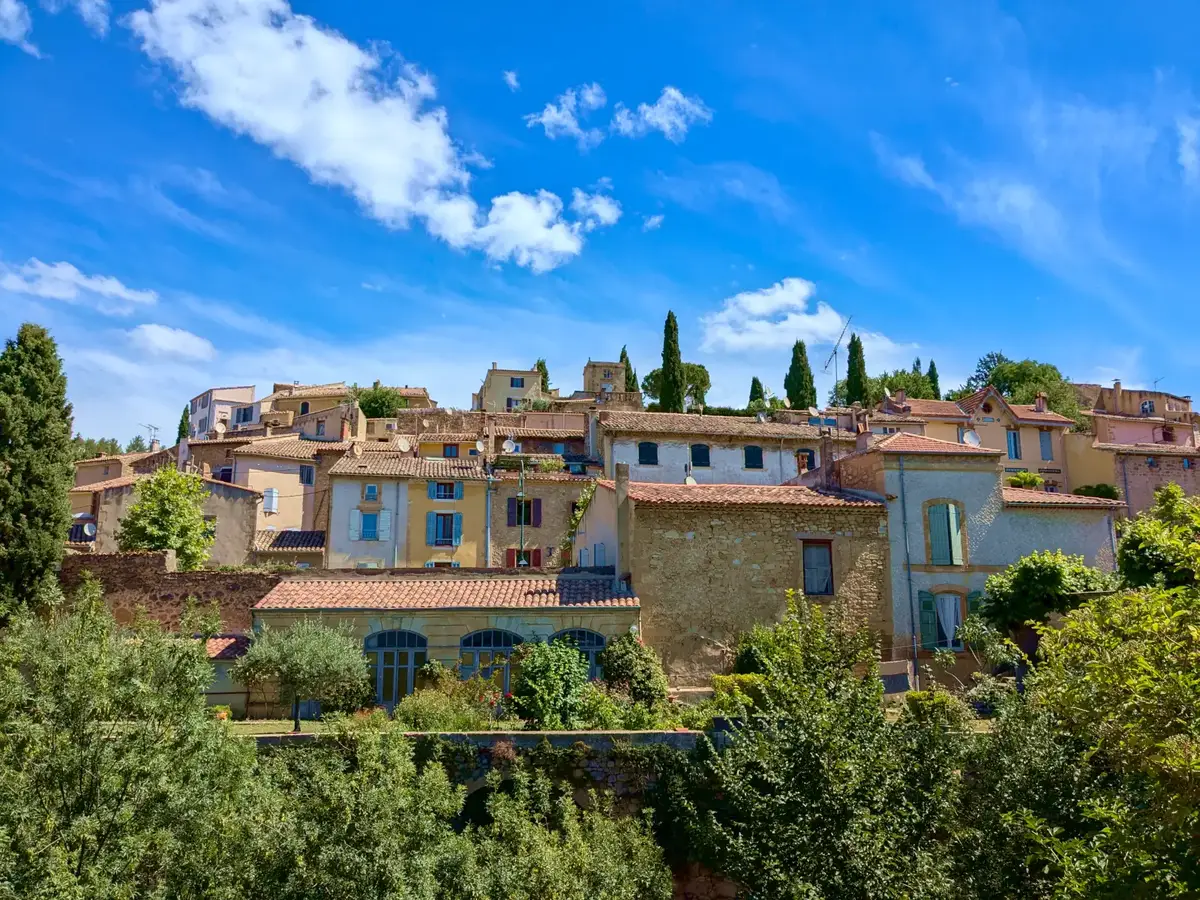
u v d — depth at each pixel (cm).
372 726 1490
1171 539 1087
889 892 1189
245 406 7500
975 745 1428
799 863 1218
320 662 2012
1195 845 973
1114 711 1062
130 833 1270
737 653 2408
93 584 1538
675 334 7569
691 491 2678
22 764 1255
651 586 2478
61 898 1133
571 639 2345
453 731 1803
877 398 8012
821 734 1265
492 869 1374
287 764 1580
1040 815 1323
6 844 1162
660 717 1992
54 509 2814
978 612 2569
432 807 1354
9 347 2950
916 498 2720
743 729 1606
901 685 2400
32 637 1362
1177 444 5469
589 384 7906
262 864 1277
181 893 1286
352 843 1258
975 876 1297
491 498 4022
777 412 5612
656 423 4288
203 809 1336
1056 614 2434
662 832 1688
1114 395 6300
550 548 3988
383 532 3931
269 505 4644
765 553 2566
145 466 5203
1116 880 1045
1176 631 1044
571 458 4444
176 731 1360
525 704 1991
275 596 2442
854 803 1221
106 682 1321
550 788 1664
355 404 5803
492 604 2369
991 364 8656
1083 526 2819
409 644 2334
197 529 3559
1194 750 979
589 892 1392
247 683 2188
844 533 2639
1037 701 1432
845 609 2583
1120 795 1295
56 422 2900
